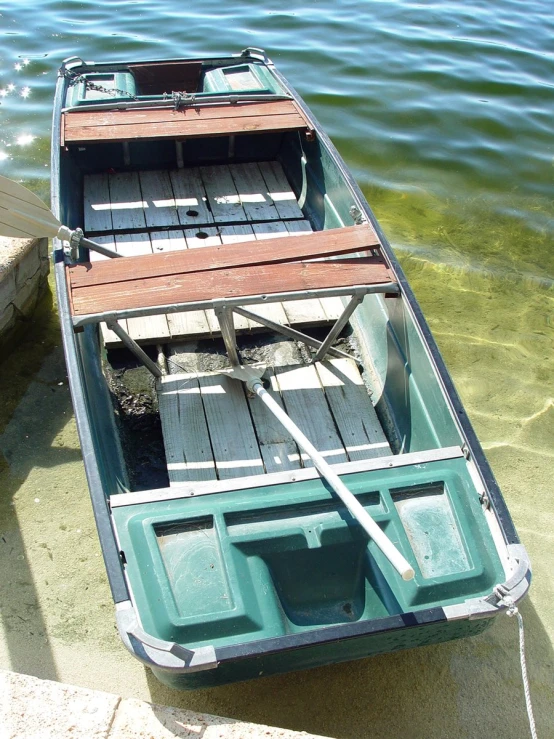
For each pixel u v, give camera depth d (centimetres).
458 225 625
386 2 1027
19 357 466
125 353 403
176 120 485
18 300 459
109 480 303
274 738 238
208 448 343
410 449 344
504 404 465
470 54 889
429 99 793
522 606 351
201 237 463
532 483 414
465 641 332
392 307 372
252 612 248
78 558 358
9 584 345
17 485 390
